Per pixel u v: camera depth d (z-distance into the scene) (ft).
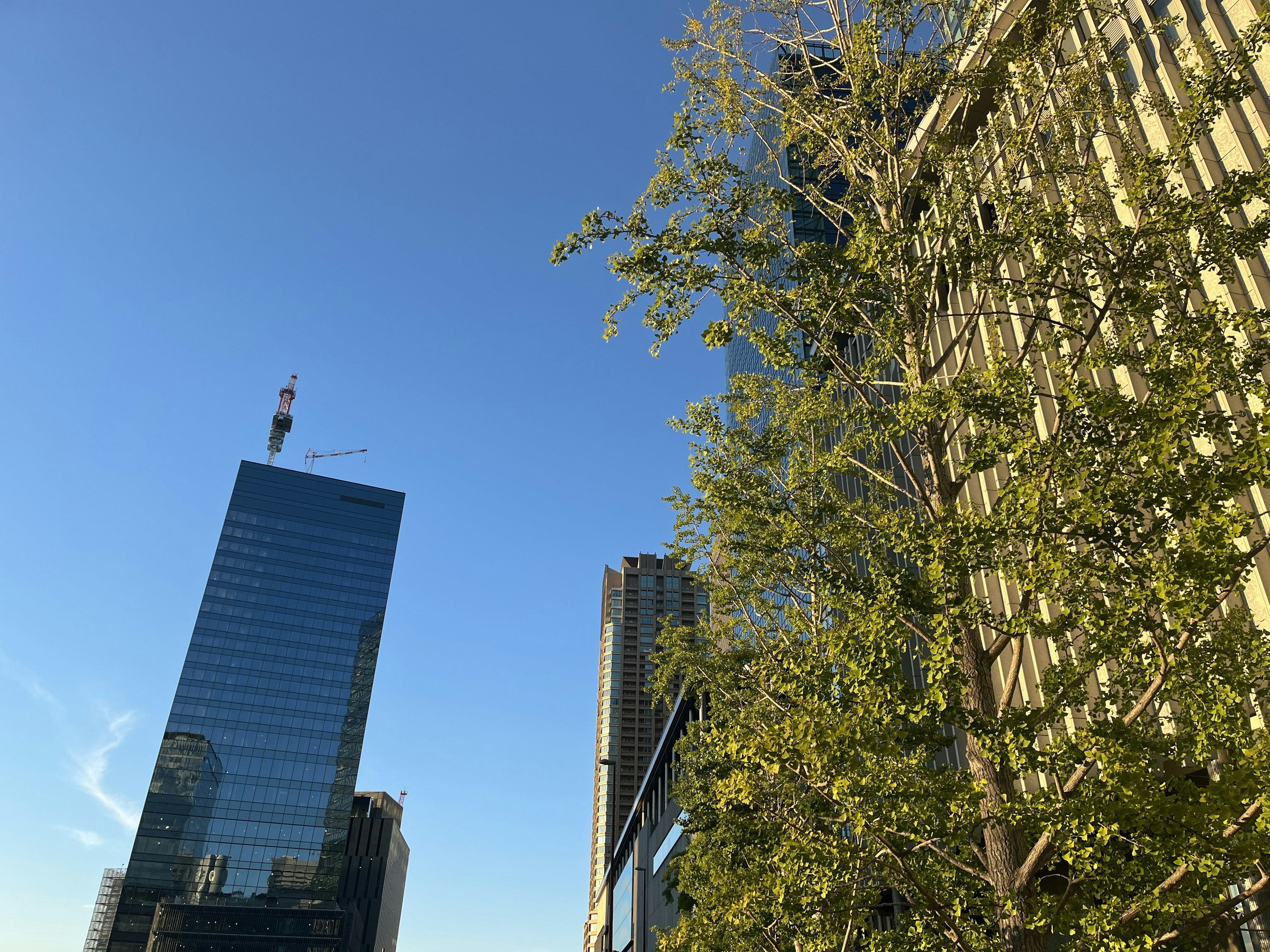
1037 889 35.19
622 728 618.03
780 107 55.36
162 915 509.76
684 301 44.52
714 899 61.98
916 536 36.14
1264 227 33.58
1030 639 82.02
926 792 34.94
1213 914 30.45
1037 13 45.73
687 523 70.54
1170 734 47.29
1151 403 31.89
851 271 44.14
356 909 648.38
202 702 575.79
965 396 35.40
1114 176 71.10
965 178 43.19
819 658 42.09
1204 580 28.53
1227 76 34.73
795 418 59.41
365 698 631.15
